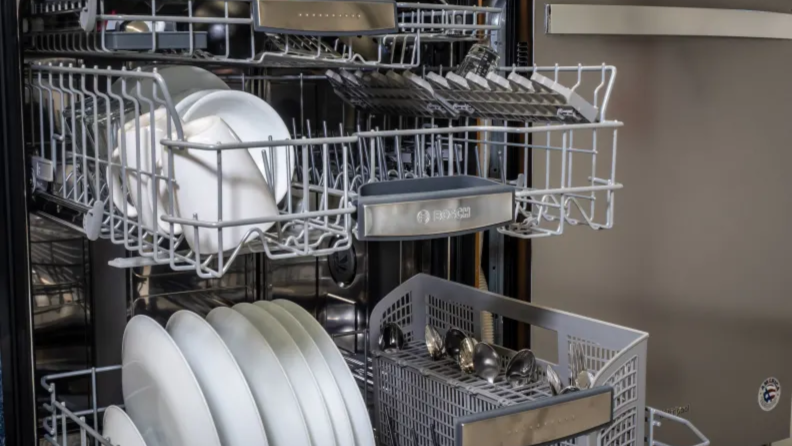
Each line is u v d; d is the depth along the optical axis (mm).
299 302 1316
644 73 1432
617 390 941
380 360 1170
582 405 881
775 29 1590
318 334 1048
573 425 877
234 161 796
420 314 1234
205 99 901
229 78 1216
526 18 1288
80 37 897
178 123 740
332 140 799
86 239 1103
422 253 1377
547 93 959
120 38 810
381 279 1384
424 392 1095
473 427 806
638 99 1432
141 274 1162
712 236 1570
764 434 1715
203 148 715
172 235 745
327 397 968
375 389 1184
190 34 832
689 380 1582
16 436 927
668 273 1520
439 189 909
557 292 1390
